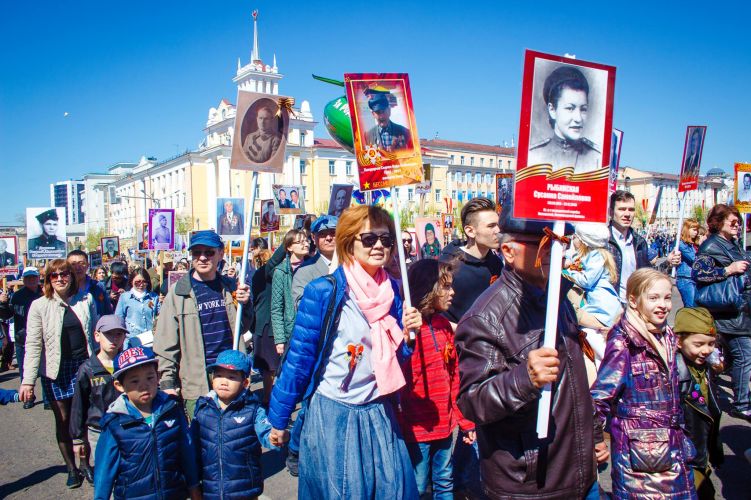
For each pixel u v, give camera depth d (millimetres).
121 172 134500
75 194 189750
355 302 2785
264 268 6305
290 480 4871
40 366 5113
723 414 5809
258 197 64250
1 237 15195
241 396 3588
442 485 3508
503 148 88500
